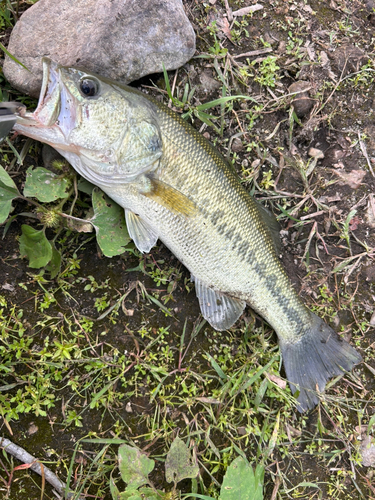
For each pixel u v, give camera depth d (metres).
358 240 0.47
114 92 0.34
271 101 0.44
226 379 0.42
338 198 0.46
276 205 0.45
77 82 0.33
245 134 0.44
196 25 0.42
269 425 0.43
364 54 0.47
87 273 0.39
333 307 0.46
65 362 0.38
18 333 0.37
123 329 0.40
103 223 0.38
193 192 0.37
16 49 0.36
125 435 0.39
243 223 0.39
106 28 0.36
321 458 0.44
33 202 0.36
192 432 0.40
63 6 0.36
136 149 0.35
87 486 0.38
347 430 0.45
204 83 0.42
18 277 0.38
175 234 0.38
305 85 0.45
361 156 0.47
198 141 0.37
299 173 0.45
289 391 0.43
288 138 0.45
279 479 0.42
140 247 0.38
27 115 0.32
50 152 0.37
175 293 0.42
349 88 0.46
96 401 0.38
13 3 0.37
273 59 0.44
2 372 0.37
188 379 0.41
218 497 0.37
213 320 0.41
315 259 0.46
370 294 0.47
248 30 0.44
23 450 0.37
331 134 0.46
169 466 0.37
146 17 0.38
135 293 0.41
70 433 0.38
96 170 0.35
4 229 0.37
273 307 0.42
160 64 0.39
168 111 0.36
